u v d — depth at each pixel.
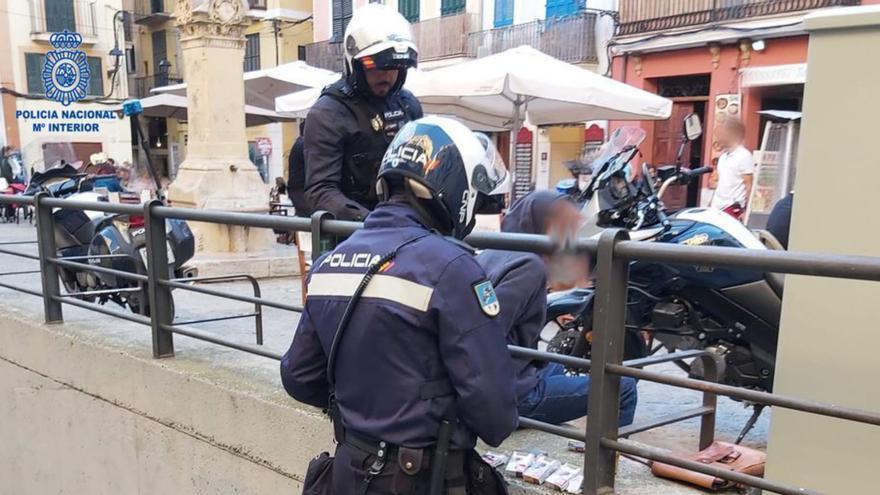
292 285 7.00
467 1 19.02
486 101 9.37
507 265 2.38
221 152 8.20
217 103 8.16
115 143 28.27
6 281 6.66
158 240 3.66
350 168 3.09
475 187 1.88
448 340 1.69
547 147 16.53
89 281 5.46
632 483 2.35
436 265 1.71
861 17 1.84
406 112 3.19
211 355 3.79
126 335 4.15
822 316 2.00
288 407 2.98
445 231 1.90
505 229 2.65
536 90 7.39
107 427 4.02
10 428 4.93
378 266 1.76
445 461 1.74
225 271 7.17
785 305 2.08
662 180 4.07
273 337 4.78
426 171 1.82
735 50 13.49
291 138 27.17
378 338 1.75
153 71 35.19
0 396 4.95
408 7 20.97
